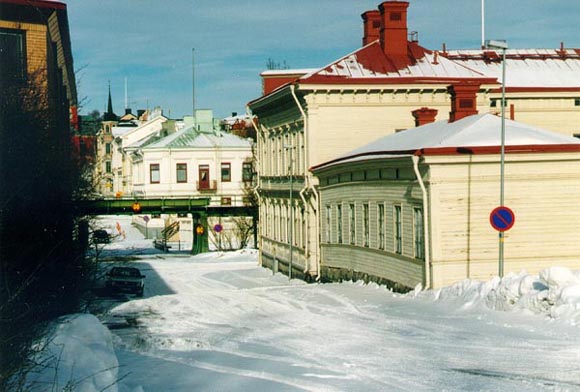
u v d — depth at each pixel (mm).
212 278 43375
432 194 23844
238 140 76250
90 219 19578
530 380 12859
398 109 38031
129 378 13836
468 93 29297
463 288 21734
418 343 16594
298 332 18938
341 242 33844
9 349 9211
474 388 12531
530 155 23969
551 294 18016
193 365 15008
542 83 46750
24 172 12484
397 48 40281
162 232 73188
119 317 22625
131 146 89688
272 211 47438
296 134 40156
